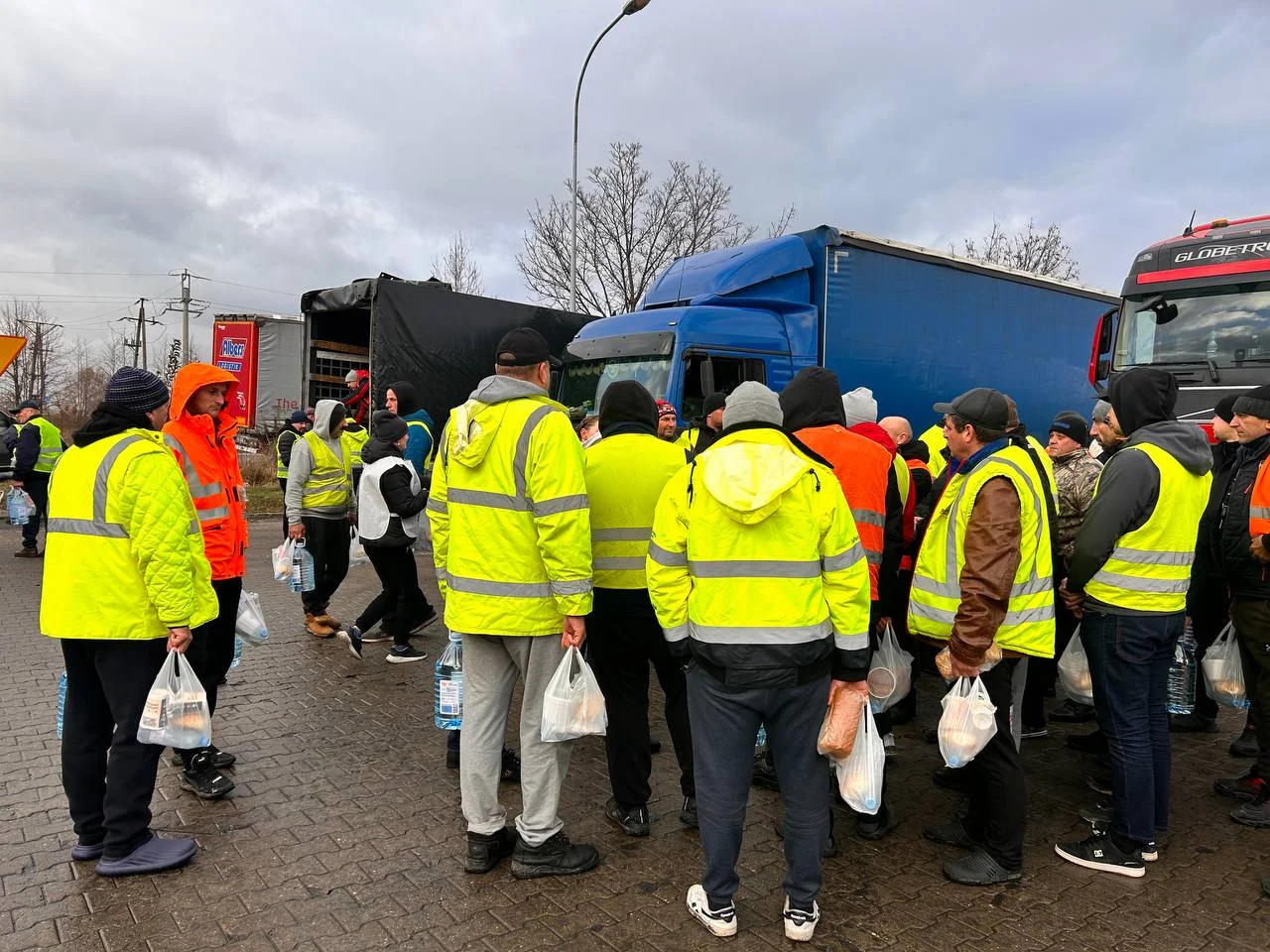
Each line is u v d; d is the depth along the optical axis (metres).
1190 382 7.96
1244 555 4.06
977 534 3.17
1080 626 3.64
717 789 2.87
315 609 7.01
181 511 3.24
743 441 2.83
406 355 9.83
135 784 3.32
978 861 3.40
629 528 3.58
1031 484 3.26
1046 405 11.20
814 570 2.79
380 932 2.95
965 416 3.38
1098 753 4.88
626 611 3.58
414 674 6.00
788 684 2.77
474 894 3.21
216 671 4.32
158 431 3.40
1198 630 5.19
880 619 4.00
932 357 9.62
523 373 3.43
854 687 2.86
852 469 3.67
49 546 3.24
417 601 6.30
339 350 11.53
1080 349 11.73
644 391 3.83
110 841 3.29
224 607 4.32
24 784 4.10
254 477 17.33
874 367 9.06
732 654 2.77
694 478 2.84
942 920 3.10
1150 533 3.41
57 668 5.98
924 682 6.32
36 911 3.04
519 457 3.20
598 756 4.70
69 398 45.62
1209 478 3.59
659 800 4.11
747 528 2.75
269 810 3.89
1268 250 7.71
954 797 4.24
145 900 3.12
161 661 3.35
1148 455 3.42
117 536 3.18
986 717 3.15
